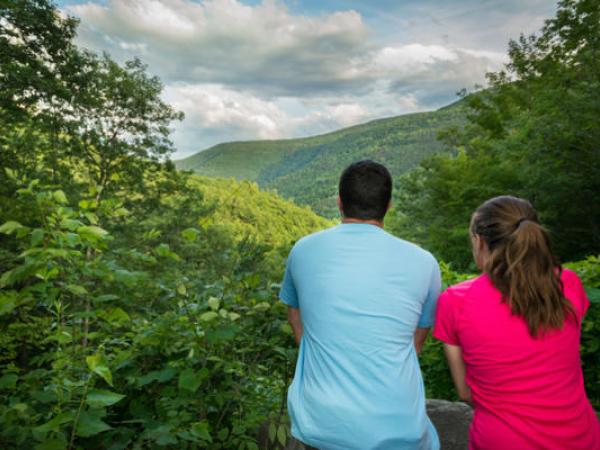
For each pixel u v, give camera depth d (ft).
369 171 4.92
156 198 89.04
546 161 49.96
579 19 48.78
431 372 12.86
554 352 4.03
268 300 6.29
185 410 5.77
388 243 4.76
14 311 6.04
